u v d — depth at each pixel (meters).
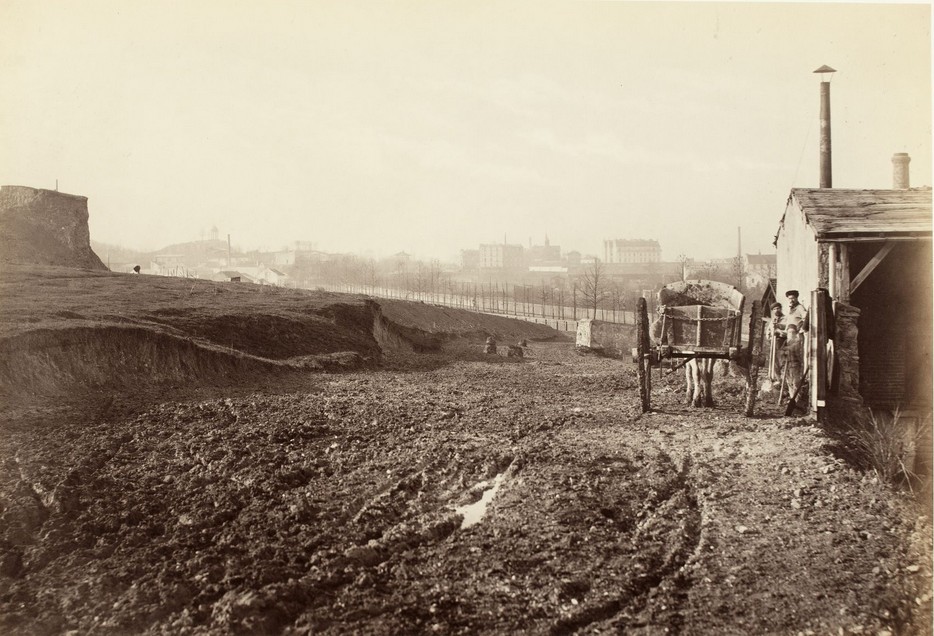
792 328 17.66
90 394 19.94
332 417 18.30
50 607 8.69
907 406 20.25
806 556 10.20
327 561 9.87
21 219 49.59
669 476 13.15
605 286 124.69
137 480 12.88
